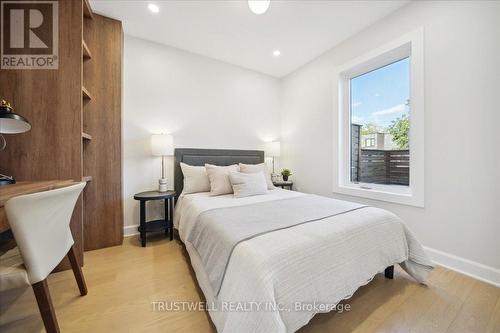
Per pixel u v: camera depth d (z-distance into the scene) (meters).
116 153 2.25
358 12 2.09
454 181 1.70
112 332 1.13
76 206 1.79
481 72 1.55
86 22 2.08
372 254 1.31
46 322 0.99
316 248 1.07
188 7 2.02
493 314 1.26
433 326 1.17
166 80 2.70
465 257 1.66
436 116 1.79
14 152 1.59
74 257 1.39
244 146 3.34
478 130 1.58
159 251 2.12
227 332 0.88
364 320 1.22
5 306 1.31
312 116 3.09
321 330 1.14
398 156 2.20
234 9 2.05
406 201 2.00
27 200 0.87
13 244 1.19
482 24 1.54
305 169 3.22
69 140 1.70
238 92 3.27
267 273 0.88
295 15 2.12
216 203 1.90
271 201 1.96
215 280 1.09
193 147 2.91
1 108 1.28
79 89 1.74
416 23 1.90
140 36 2.50
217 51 2.84
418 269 1.54
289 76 3.51
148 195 2.27
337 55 2.69
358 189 2.46
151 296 1.43
